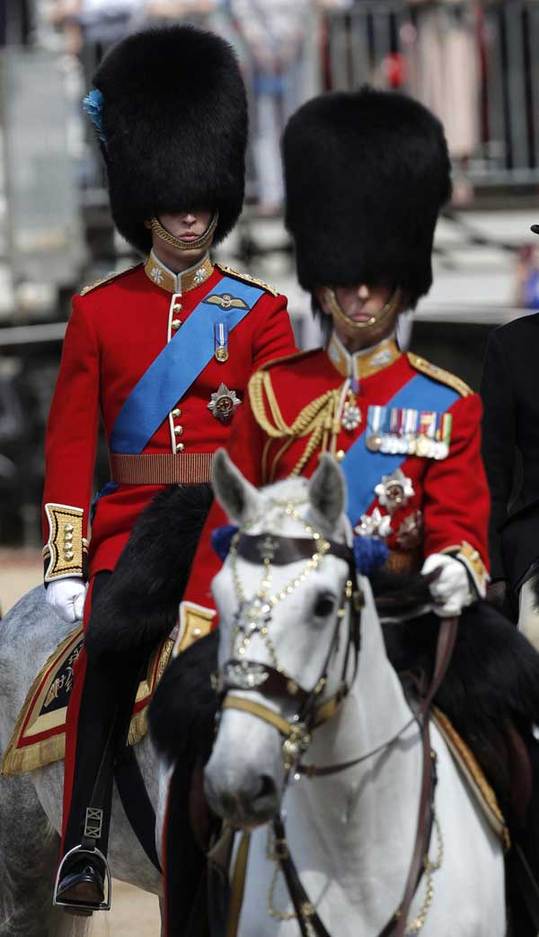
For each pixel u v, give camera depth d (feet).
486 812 42.37
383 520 41.50
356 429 42.06
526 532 55.52
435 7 135.85
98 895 50.75
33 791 56.90
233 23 132.67
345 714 38.58
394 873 40.32
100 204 146.72
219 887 42.78
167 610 49.55
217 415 52.65
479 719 43.04
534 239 142.00
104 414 53.83
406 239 43.98
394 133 44.11
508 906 44.70
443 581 40.37
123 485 53.47
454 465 41.70
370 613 39.24
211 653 42.65
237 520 37.27
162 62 55.62
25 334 140.56
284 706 35.27
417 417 41.83
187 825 44.11
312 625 35.63
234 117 55.98
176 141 54.95
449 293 144.66
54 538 52.26
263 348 52.90
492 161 141.49
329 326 44.62
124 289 53.98
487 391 57.26
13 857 57.77
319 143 44.32
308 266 44.45
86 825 50.88
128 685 51.39
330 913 40.16
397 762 40.40
